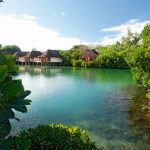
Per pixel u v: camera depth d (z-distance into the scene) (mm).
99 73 57344
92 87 32406
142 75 26062
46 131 5523
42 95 25500
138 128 13656
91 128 13797
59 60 97375
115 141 11617
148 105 20234
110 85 34594
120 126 14141
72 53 94375
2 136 2236
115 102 21812
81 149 5258
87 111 18156
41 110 18188
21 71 63031
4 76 2006
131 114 17078
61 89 30234
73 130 5688
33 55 105125
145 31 30281
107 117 16281
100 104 20875
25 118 15609
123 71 65188
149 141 11609
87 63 83500
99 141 11617
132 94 26234
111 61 79375
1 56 2664
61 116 16562
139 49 25297
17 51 112375
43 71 63812
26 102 2271
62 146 5203
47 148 5195
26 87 31703
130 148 10742
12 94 2127
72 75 51188
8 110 2199
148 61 25016
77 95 25797
